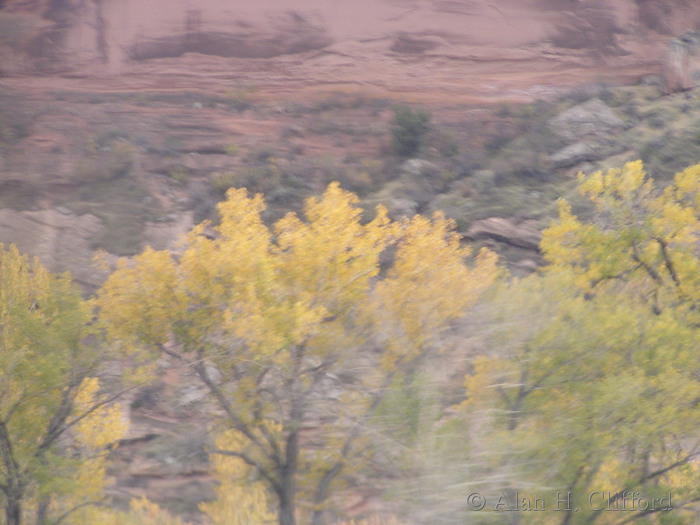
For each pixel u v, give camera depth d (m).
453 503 9.55
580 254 17.12
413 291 13.00
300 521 12.11
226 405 13.02
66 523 12.89
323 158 41.56
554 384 13.07
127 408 15.16
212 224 34.03
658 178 36.91
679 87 46.31
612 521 12.34
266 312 13.16
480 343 12.54
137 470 13.71
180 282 14.28
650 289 16.64
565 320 13.70
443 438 10.20
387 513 10.37
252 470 12.89
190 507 13.06
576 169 39.16
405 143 42.34
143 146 40.62
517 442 10.80
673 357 14.05
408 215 35.53
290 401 12.59
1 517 13.16
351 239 14.32
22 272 15.11
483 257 15.15
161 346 14.46
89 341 15.48
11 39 49.16
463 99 49.78
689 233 16.28
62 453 13.90
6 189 30.92
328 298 13.73
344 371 13.02
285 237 14.49
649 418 12.64
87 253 27.66
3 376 13.34
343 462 11.66
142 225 32.00
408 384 11.47
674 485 13.01
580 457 11.90
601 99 46.69
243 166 40.34
